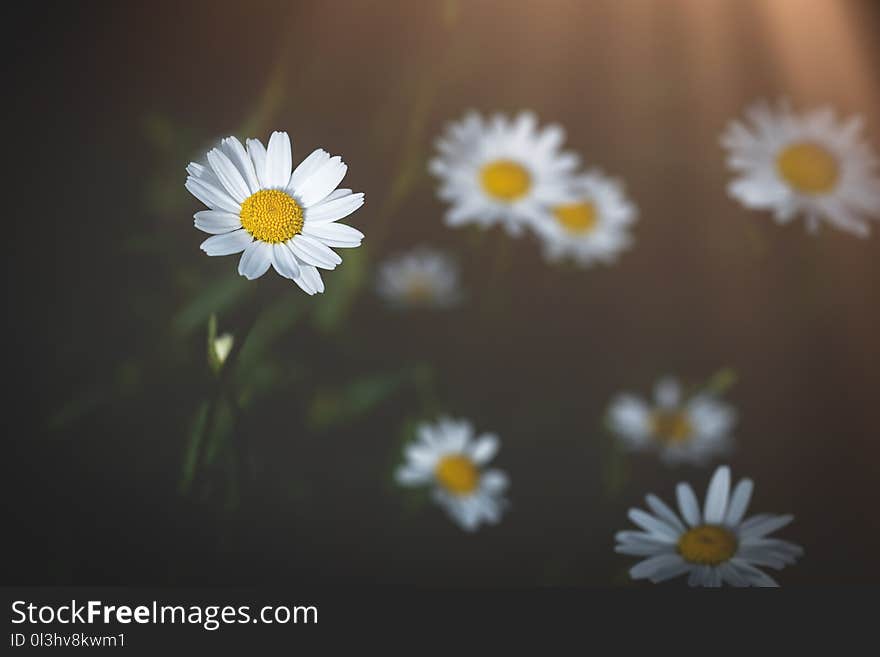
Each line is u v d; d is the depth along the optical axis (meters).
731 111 0.92
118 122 0.82
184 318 0.72
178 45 0.85
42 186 0.78
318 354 0.75
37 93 0.81
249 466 0.59
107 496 0.68
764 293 0.83
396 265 0.79
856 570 0.73
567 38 0.92
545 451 0.75
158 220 0.75
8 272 0.74
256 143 0.58
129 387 0.71
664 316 0.82
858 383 0.81
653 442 0.75
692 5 0.94
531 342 0.79
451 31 0.79
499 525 0.72
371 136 0.82
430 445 0.71
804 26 0.97
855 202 0.70
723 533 0.59
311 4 0.87
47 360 0.72
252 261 0.56
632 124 0.91
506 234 0.77
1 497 0.67
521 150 0.73
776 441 0.78
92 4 0.85
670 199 0.87
